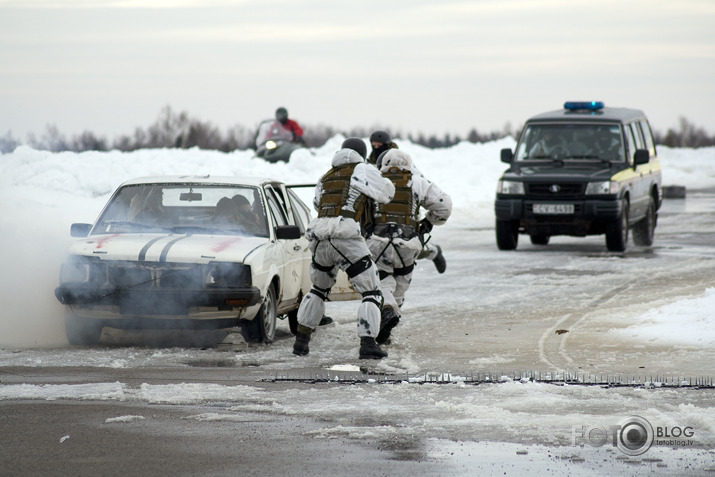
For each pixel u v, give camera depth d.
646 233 40.25
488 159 74.38
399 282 19.72
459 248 39.25
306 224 23.41
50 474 10.48
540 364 17.08
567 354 18.08
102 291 18.36
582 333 20.39
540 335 20.25
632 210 38.53
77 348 18.67
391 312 18.78
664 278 29.38
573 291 26.98
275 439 11.84
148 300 18.34
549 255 36.59
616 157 39.00
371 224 19.34
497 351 18.50
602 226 37.25
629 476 10.38
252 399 13.95
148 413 13.10
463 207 57.72
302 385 15.05
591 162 38.78
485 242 41.69
